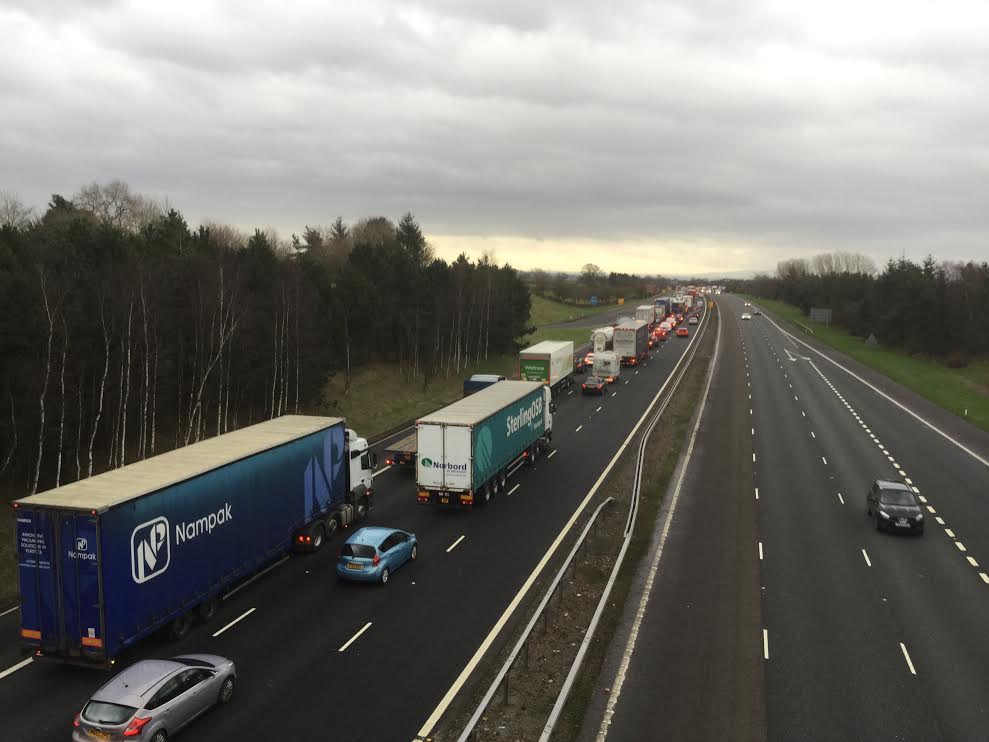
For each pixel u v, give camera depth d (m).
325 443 28.45
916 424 55.00
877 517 30.19
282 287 50.66
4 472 32.00
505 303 93.75
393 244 104.94
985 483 38.47
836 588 24.08
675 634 20.52
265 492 24.39
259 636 20.56
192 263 44.88
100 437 38.41
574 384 76.31
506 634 20.62
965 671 18.47
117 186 101.38
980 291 100.75
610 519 31.58
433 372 75.12
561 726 15.80
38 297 31.70
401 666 18.72
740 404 61.59
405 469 40.91
